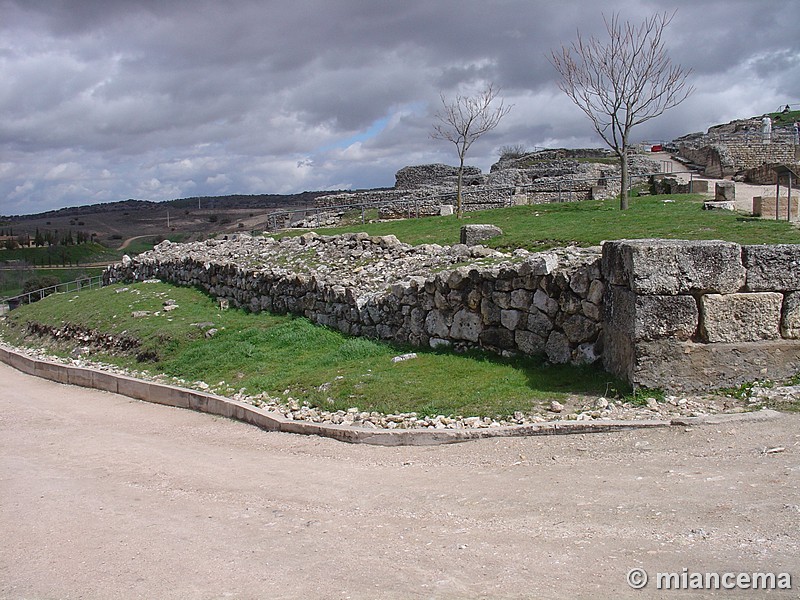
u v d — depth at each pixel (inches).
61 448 367.6
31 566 202.7
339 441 324.8
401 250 645.3
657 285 299.0
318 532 214.8
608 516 202.4
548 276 369.7
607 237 587.5
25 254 2800.2
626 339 313.0
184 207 4879.4
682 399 297.3
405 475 265.4
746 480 216.8
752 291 305.7
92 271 2162.9
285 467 294.2
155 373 547.8
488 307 405.7
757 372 304.3
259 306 660.1
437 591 167.6
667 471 232.8
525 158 1855.3
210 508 248.1
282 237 887.1
